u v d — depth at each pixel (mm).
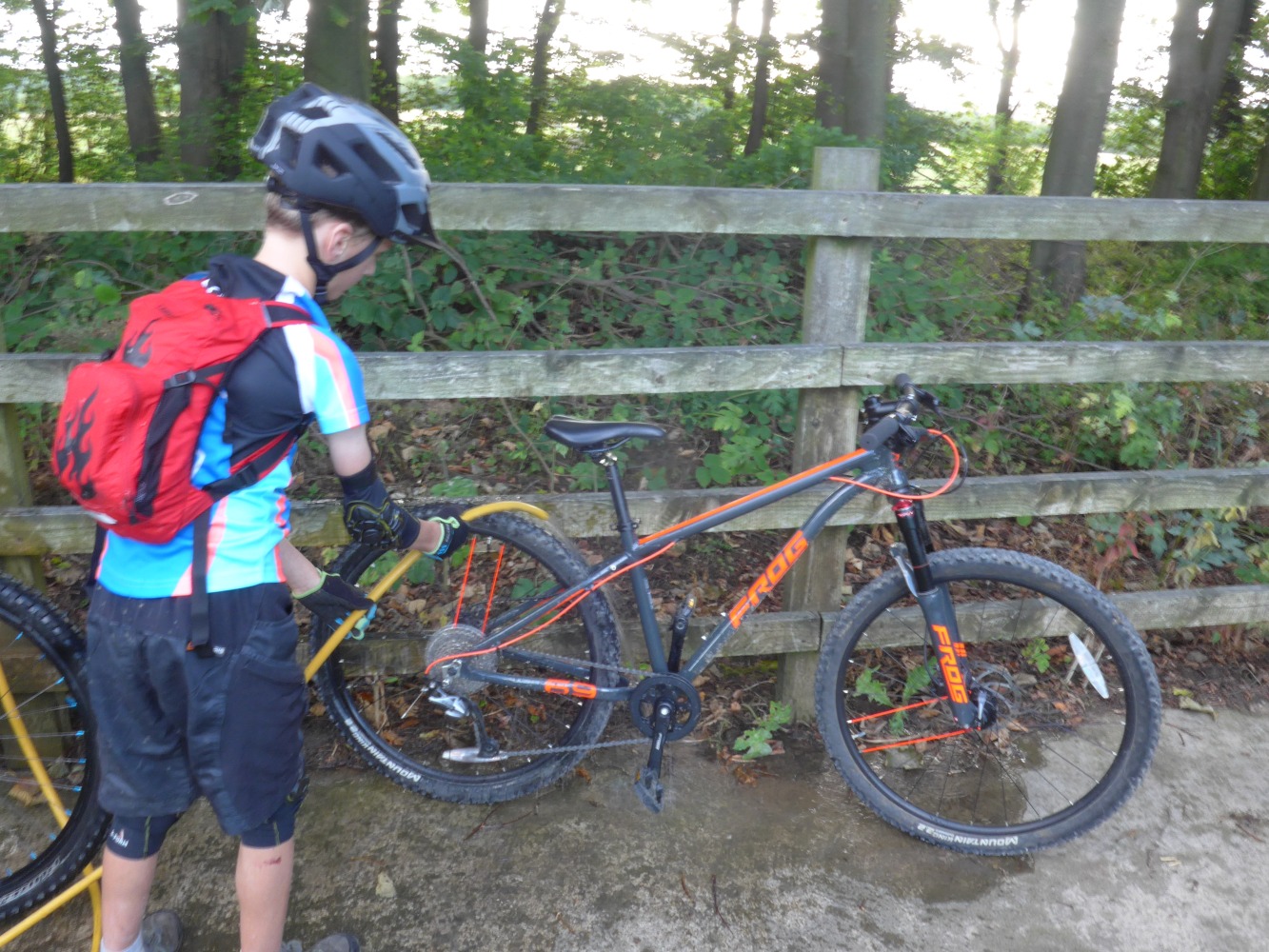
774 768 2764
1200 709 3035
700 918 2248
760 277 3908
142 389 1467
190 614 1604
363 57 6211
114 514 1507
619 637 2449
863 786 2533
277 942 1873
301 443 3377
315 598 1967
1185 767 2793
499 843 2461
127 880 1858
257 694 1674
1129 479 2793
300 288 1629
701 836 2504
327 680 2514
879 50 6453
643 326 3922
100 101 9805
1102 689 2631
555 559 2385
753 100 7617
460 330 3625
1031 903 2318
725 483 3465
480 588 2746
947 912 2287
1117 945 2203
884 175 5578
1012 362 2613
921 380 2586
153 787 1768
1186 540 3484
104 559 1685
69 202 2148
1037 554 3699
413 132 5969
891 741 2818
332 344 1619
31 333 2990
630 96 6051
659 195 2359
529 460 3672
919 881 2381
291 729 1755
